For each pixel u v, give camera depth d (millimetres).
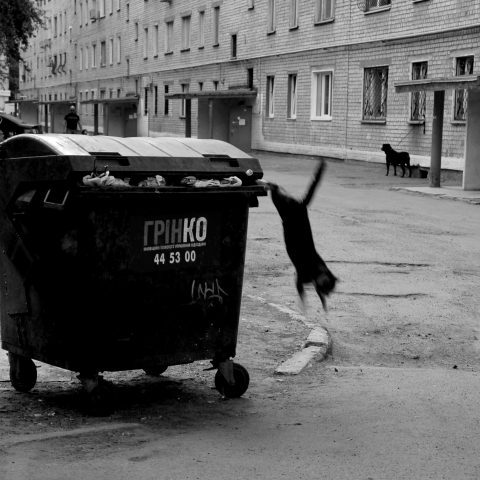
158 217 4953
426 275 10773
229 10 43656
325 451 4441
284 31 38062
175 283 5074
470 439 4656
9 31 34469
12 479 3977
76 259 4766
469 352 7469
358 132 32531
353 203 19734
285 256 11961
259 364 6539
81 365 4930
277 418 5086
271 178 27109
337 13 33531
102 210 4758
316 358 6699
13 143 5004
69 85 76312
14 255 5074
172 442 4574
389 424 4941
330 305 8992
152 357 5055
